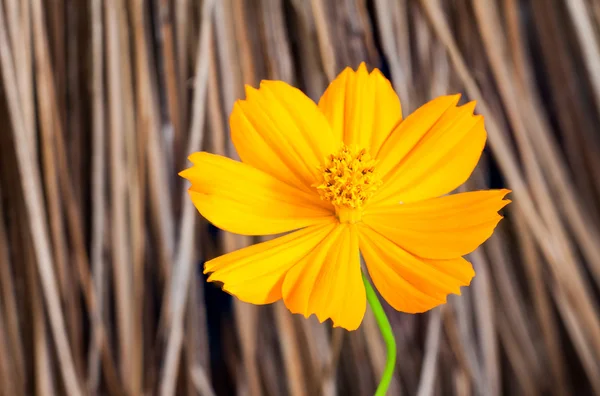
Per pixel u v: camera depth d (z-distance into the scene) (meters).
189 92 0.33
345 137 0.27
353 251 0.26
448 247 0.25
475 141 0.26
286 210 0.26
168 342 0.33
